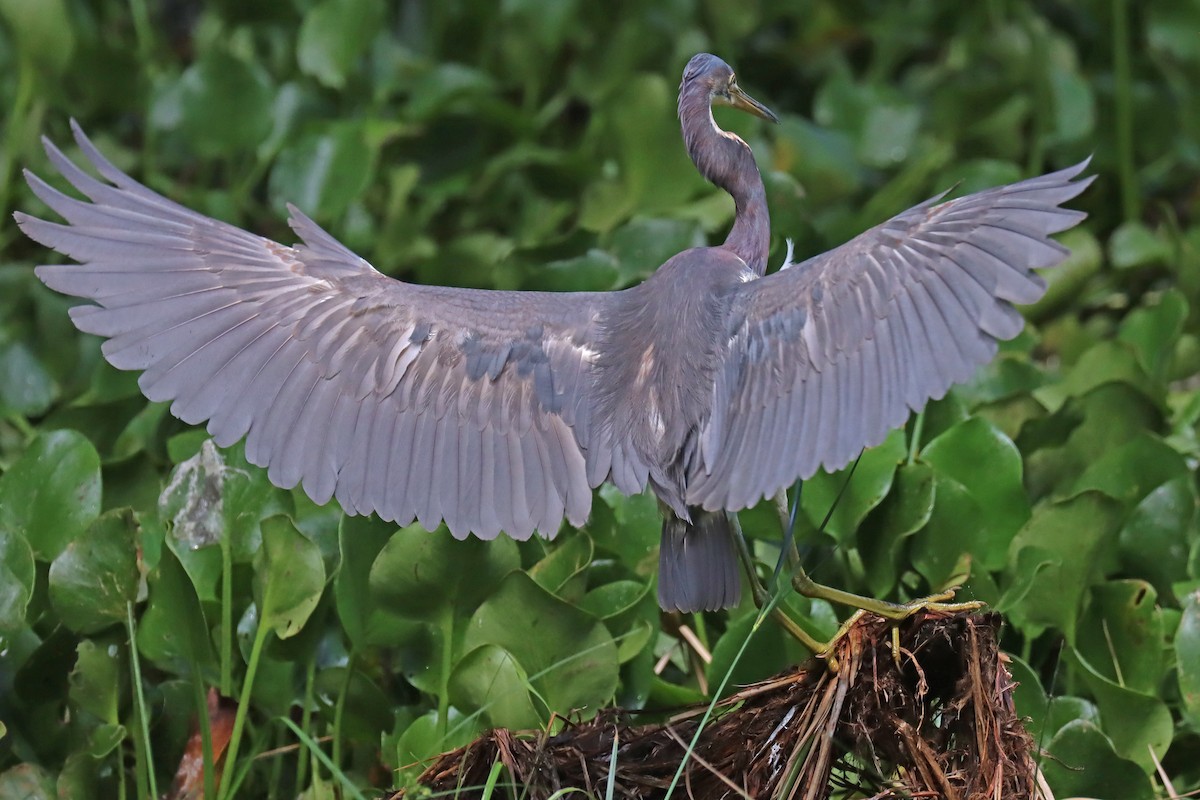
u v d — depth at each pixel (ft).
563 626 28.35
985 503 33.27
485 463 25.35
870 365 23.18
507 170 48.98
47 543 31.71
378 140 47.14
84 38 48.80
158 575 28.78
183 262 24.72
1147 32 52.49
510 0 51.39
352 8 48.70
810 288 24.03
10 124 47.73
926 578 32.07
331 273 25.49
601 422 25.46
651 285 26.23
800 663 25.95
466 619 30.25
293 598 28.91
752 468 23.89
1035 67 50.29
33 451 32.09
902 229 23.48
